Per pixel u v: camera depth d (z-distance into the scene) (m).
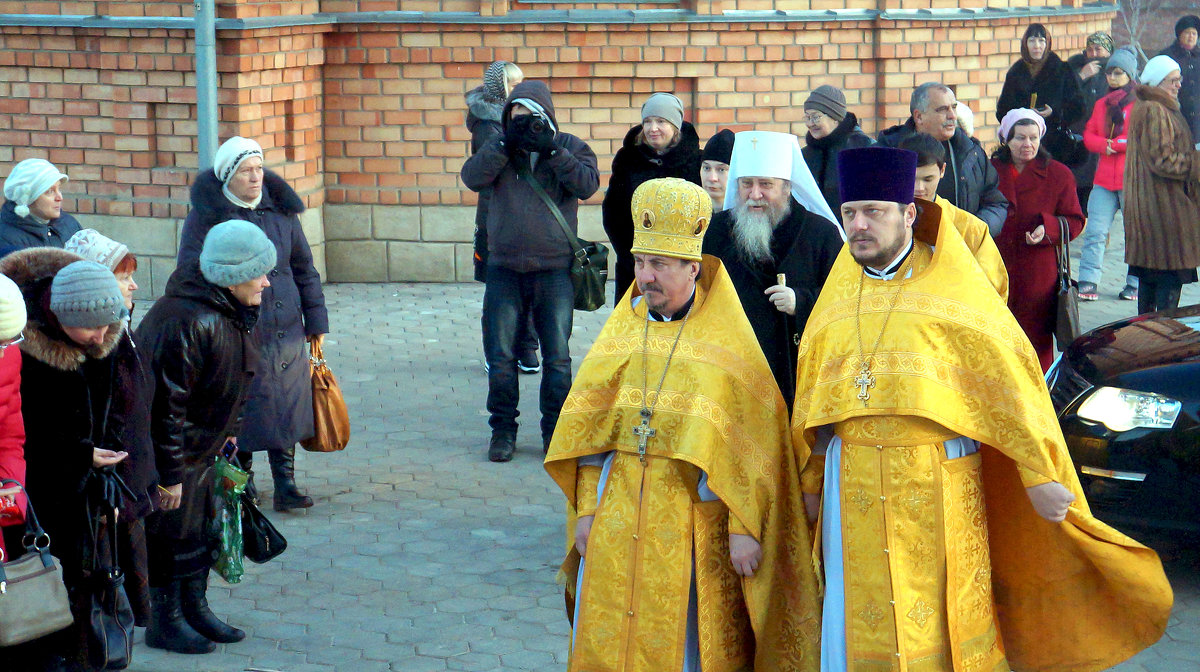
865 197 4.22
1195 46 13.87
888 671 4.20
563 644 5.65
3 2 12.16
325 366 7.42
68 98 12.23
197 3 10.01
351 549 6.75
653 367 4.41
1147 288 10.63
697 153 7.82
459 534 6.96
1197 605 6.01
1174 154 10.13
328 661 5.49
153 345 5.27
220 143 11.80
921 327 4.21
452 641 5.68
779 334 5.56
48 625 4.52
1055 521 4.22
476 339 11.09
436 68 12.77
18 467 4.57
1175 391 5.98
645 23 12.68
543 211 7.92
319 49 12.69
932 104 7.79
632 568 4.34
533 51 12.70
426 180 13.00
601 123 12.95
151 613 5.63
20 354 4.61
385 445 8.45
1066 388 6.38
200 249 6.91
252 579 6.38
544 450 8.35
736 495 4.29
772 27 12.95
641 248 4.36
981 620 4.36
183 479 5.40
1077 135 12.84
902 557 4.21
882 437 4.21
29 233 7.50
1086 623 4.59
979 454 4.40
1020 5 14.59
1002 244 8.09
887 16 13.17
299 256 7.27
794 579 4.46
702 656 4.35
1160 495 5.95
